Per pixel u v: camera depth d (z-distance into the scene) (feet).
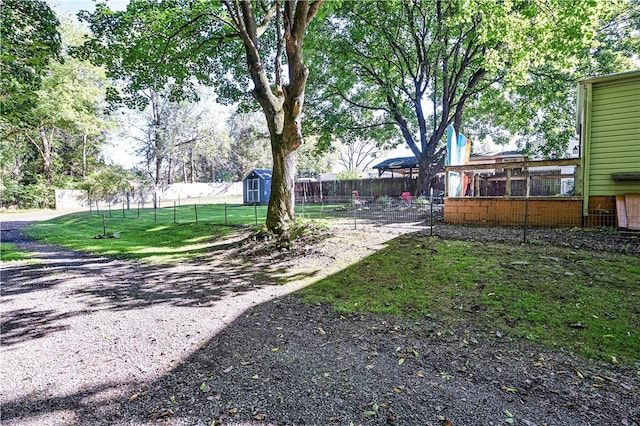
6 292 18.01
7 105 25.75
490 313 12.84
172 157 153.79
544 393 8.16
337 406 7.85
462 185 38.83
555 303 12.92
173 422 7.43
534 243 20.48
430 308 13.83
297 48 24.88
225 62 40.52
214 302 15.88
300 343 11.33
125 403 8.20
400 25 53.88
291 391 8.51
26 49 26.50
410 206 50.72
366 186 79.87
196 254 27.35
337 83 61.98
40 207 95.14
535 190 59.62
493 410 7.57
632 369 9.01
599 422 7.10
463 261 18.31
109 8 30.81
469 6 27.55
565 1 25.05
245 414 7.63
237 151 160.76
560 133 53.93
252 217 48.11
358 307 14.51
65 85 82.69
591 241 20.07
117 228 46.65
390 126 69.97
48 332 12.74
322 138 66.49
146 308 15.23
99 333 12.55
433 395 8.20
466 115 69.72
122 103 38.17
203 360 10.29
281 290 17.43
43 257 27.91
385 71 59.31
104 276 21.36
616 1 32.22
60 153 114.93
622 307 12.13
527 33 27.48
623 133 23.27
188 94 43.11
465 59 53.98
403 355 10.28
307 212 49.60
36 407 8.13
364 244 23.98
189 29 33.19
